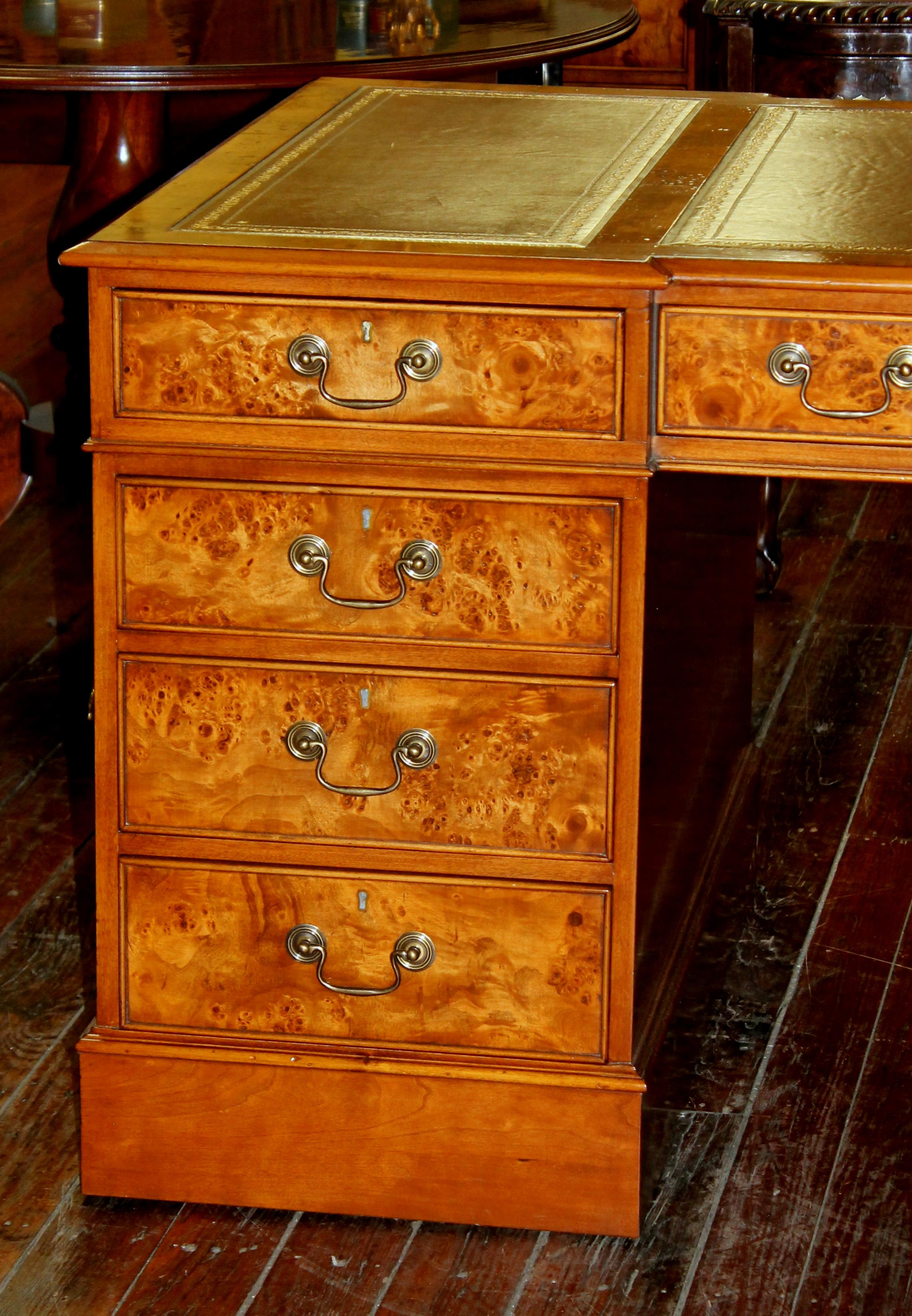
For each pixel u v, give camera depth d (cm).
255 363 154
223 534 160
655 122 201
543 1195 173
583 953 166
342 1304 166
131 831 169
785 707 279
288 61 234
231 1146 176
